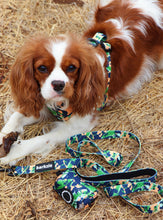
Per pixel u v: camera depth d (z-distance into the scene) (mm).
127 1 1131
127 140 993
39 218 858
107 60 1003
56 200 884
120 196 888
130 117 1042
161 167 945
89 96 946
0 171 919
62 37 900
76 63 877
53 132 981
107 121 1034
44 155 957
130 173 908
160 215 871
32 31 1235
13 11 1272
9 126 976
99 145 985
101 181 880
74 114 980
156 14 1116
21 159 946
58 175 907
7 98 1063
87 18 1280
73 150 941
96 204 881
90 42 994
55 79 851
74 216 862
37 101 943
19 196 884
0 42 1191
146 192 903
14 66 931
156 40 1128
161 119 1038
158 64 1173
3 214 859
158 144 986
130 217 867
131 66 1082
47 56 859
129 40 1061
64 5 1310
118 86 1078
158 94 1099
